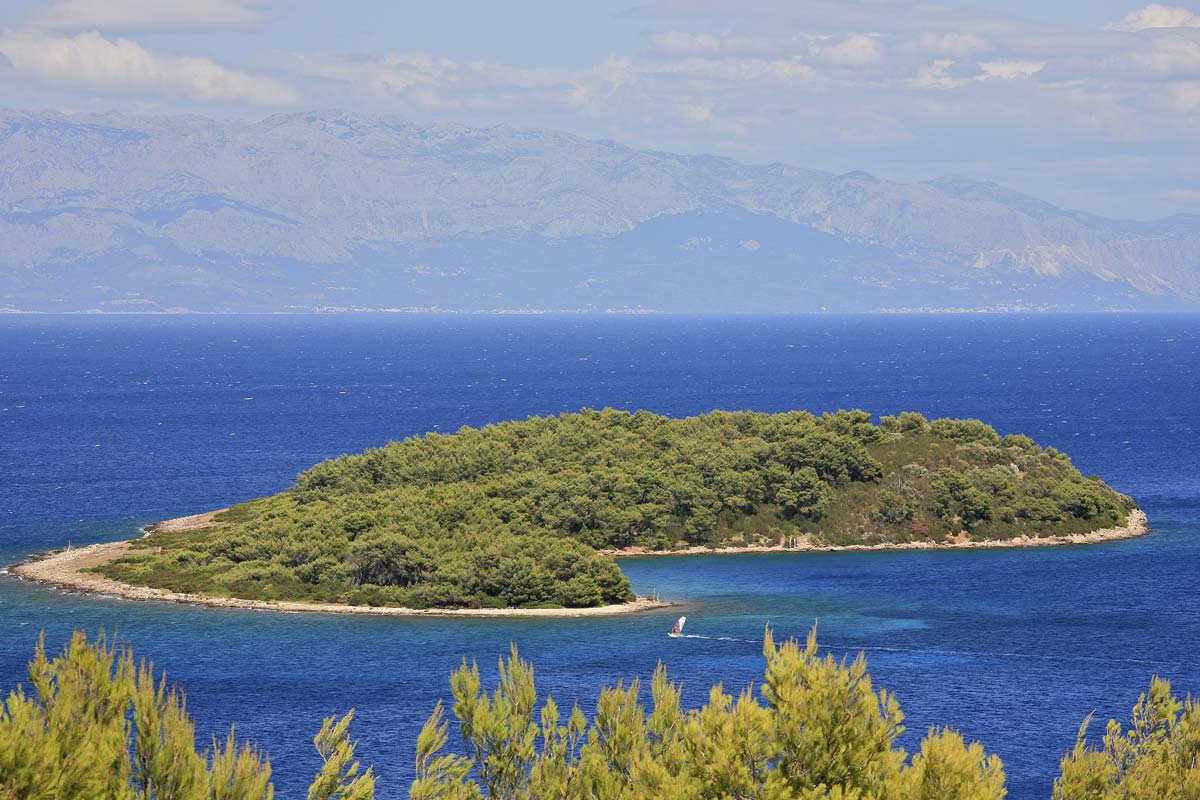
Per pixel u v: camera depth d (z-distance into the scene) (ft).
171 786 145.89
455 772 181.57
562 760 188.03
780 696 184.14
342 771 179.11
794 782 178.50
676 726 190.60
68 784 137.39
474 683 193.57
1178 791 205.77
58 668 151.94
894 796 176.24
